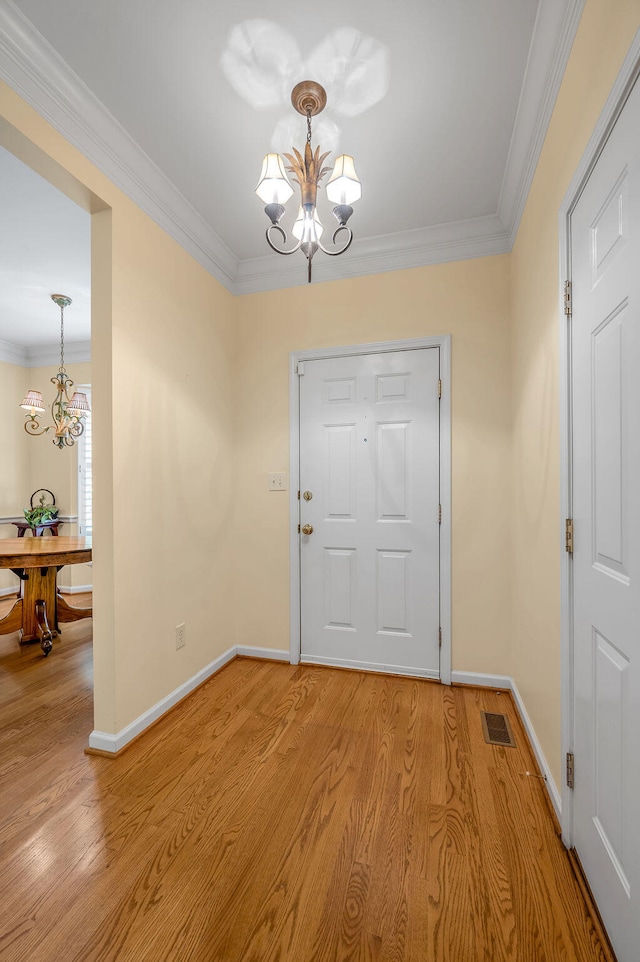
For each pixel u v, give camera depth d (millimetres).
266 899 1140
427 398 2455
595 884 1102
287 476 2709
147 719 1950
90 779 1614
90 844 1315
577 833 1247
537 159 1670
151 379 2023
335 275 2611
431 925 1068
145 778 1619
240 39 1361
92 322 1809
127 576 1859
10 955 1002
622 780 958
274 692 2301
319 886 1176
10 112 1358
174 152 1832
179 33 1337
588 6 1112
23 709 2152
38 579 3141
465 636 2377
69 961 990
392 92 1550
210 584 2516
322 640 2645
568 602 1313
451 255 2406
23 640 3082
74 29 1316
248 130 1721
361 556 2572
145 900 1137
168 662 2131
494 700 2199
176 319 2211
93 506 1814
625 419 948
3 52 1307
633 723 906
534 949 1009
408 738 1861
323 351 2631
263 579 2758
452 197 2131
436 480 2436
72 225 2379
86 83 1499
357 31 1340
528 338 1879
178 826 1387
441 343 2416
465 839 1324
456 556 2395
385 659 2523
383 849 1292
